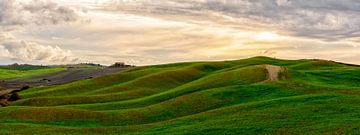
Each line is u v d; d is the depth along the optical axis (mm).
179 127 52438
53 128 56438
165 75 115750
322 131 44625
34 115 66812
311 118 51250
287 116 53125
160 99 83375
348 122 47531
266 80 91750
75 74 172250
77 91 105875
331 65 145125
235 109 60656
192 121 56500
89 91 107000
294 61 166625
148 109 69812
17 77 180625
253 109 59406
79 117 65625
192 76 121688
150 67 153250
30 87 119812
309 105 58438
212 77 100312
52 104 84125
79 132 54125
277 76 94562
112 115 66625
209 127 50094
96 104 79125
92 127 59219
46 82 155500
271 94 74625
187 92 87625
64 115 66312
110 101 88500
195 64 142875
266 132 46500
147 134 49562
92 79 117250
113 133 53156
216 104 71500
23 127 57062
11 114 67688
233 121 52406
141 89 101812
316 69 136875
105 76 119812
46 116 66125
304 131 45375
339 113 53125
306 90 77000
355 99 61312
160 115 67062
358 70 117062
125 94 94312
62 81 154750
